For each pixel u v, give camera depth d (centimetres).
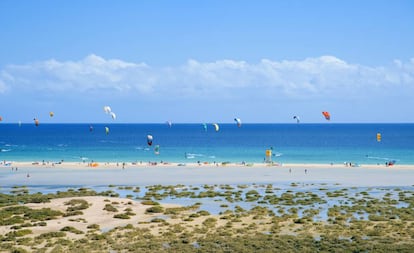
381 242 4159
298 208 6025
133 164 11975
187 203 6506
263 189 7956
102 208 5819
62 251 3847
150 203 6309
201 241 4203
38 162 12600
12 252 3794
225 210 5906
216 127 11219
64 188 8138
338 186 8319
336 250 3866
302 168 11150
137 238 4356
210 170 10788
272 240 4228
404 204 6369
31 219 5172
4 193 7425
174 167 11394
